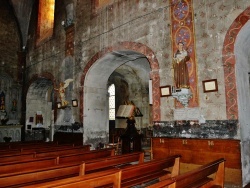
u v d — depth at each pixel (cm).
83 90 1119
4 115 1608
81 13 1195
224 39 679
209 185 513
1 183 368
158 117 805
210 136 679
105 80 1195
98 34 1080
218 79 679
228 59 665
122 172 411
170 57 797
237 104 638
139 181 477
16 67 1669
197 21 742
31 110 1653
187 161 708
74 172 473
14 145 971
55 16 1405
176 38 787
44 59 1452
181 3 789
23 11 1686
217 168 514
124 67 1560
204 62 711
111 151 732
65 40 1284
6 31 1644
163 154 768
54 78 1340
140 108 1642
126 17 964
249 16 637
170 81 789
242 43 702
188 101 734
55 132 1266
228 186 617
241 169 607
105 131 1180
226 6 685
